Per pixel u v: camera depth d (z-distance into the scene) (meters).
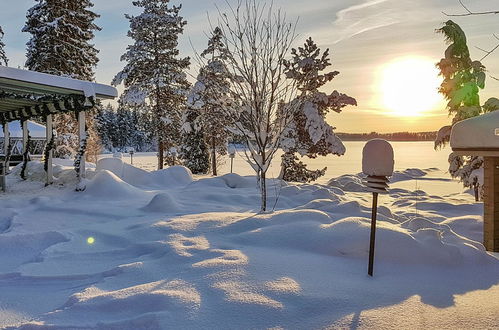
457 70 16.59
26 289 4.64
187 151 29.48
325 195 11.34
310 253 5.23
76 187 11.64
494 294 4.14
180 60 26.94
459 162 16.77
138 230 6.64
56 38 26.58
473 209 11.05
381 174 4.54
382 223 6.09
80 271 5.07
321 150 19.77
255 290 3.97
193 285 4.11
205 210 9.12
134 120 102.50
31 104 13.55
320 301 3.78
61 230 7.04
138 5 26.98
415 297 3.98
